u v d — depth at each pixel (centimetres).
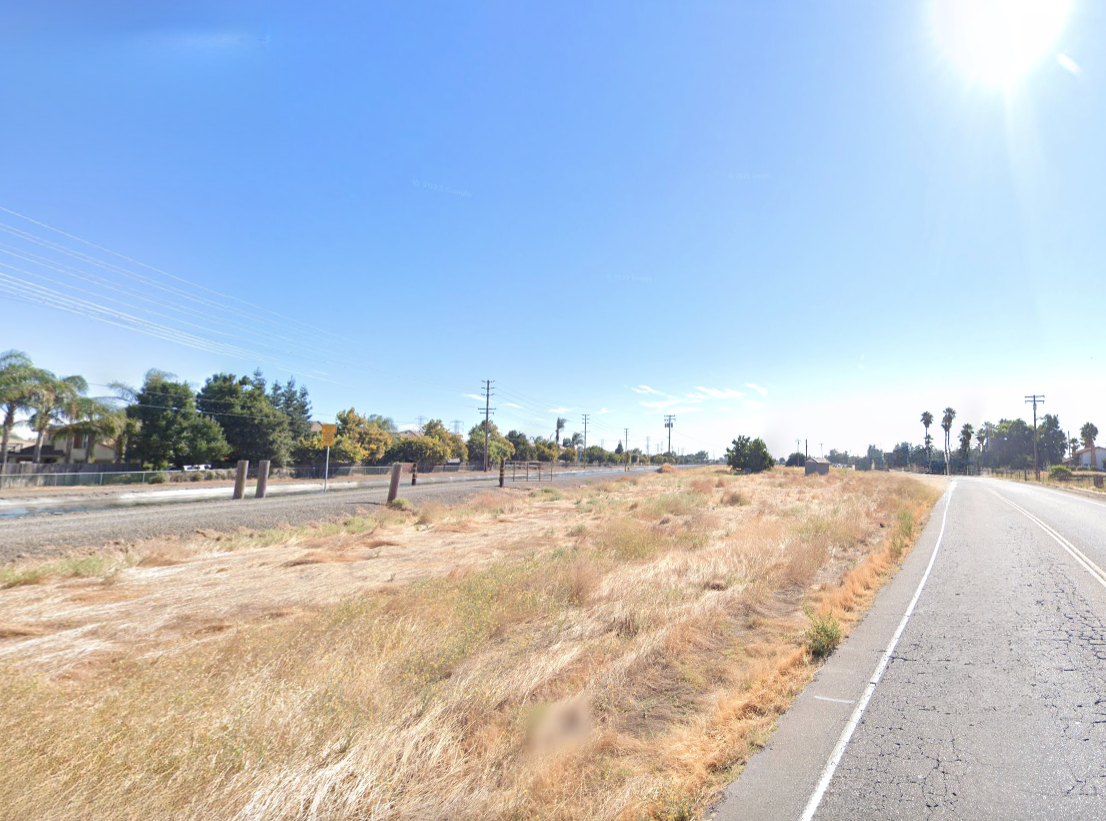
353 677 515
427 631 660
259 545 1499
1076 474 6384
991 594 943
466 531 1819
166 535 1507
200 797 331
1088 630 732
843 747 442
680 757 420
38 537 1327
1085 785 380
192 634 709
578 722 464
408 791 361
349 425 6050
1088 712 493
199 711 436
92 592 938
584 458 11150
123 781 334
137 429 4050
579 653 623
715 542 1458
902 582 1052
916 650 671
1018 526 1866
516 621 743
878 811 355
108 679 533
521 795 355
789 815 352
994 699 526
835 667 618
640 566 1113
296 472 4725
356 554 1356
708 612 782
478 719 465
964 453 9850
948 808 357
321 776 353
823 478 4850
